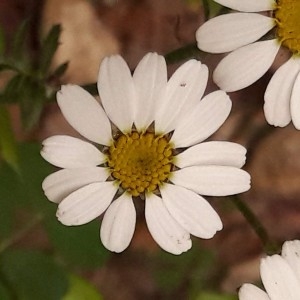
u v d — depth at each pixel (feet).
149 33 0.76
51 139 0.51
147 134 0.53
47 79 0.59
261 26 0.52
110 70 0.50
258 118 0.76
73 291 0.62
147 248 0.74
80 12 0.74
